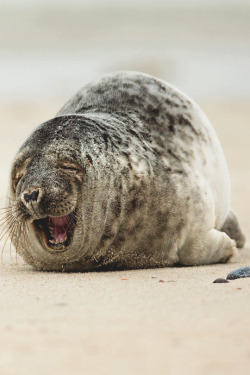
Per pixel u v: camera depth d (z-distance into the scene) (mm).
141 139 23516
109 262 22688
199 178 24344
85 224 21312
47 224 21578
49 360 10617
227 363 10430
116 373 9859
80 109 25641
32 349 11305
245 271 19516
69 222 21266
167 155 23781
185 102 26234
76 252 21688
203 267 23469
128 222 22156
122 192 21859
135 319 13562
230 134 78312
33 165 21109
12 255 27422
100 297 16125
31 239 21875
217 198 25781
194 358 10703
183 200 23359
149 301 15500
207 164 25281
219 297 15891
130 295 16359
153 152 23406
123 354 10945
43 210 20141
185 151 24469
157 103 25328
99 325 13062
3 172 52469
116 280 19516
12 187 22297
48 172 20750
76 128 21859
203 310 14414
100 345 11531
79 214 21172
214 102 102125
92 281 19359
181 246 23828
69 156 21141
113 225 21891
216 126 83312
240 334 12297
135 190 22141
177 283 18469
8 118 87500
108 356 10836
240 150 69625
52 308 14781
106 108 25125
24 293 17016
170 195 23016
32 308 14836
